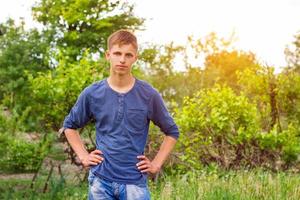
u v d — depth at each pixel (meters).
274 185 8.20
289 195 7.98
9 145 10.55
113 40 4.08
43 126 11.20
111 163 4.07
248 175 8.92
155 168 4.18
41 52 24.88
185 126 10.38
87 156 4.14
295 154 10.56
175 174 10.03
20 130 11.09
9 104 12.85
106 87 4.12
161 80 23.83
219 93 10.57
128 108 4.09
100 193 4.08
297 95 12.23
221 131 10.37
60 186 9.81
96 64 11.19
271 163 10.47
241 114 10.45
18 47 24.47
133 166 4.09
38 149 11.59
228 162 10.25
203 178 8.73
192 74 23.81
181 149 10.39
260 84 12.29
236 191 7.96
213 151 10.35
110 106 4.09
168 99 22.86
